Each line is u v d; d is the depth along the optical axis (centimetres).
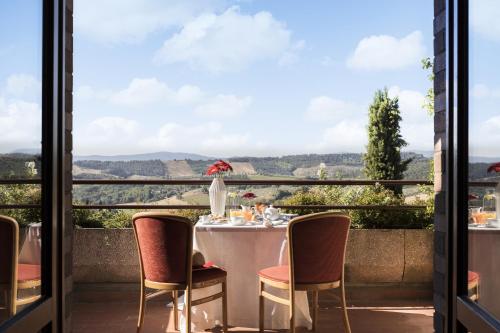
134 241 478
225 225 394
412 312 440
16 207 205
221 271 372
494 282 202
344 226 354
